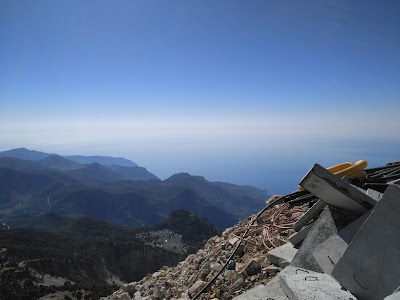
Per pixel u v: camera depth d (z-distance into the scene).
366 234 4.55
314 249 5.57
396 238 4.34
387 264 4.34
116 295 11.40
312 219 7.33
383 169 9.75
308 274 5.13
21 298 64.75
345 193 5.49
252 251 8.49
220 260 8.73
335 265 4.72
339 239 5.31
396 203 4.37
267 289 5.35
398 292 3.69
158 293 9.24
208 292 7.35
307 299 4.31
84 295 65.81
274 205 11.10
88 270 102.44
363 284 4.47
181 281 9.38
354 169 7.79
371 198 5.49
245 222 11.39
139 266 114.81
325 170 5.49
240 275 7.05
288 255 6.77
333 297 4.29
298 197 9.70
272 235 8.80
